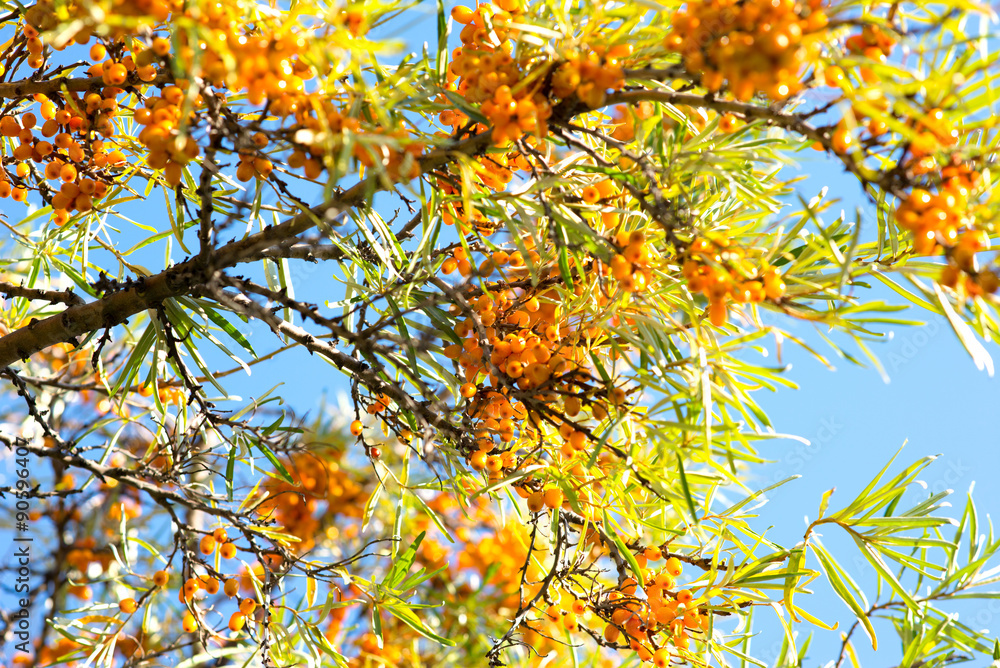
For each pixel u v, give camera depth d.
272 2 1.16
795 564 1.23
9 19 1.24
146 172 1.27
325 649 1.27
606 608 1.25
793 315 1.15
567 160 1.22
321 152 1.15
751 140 1.19
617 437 1.24
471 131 1.19
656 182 1.16
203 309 1.27
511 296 1.26
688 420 1.17
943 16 1.12
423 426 1.23
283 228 1.22
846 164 1.13
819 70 1.13
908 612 1.25
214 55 1.13
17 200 1.26
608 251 1.17
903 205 1.13
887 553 1.23
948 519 1.22
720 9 1.11
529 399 1.19
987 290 1.13
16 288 1.27
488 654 1.27
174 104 1.17
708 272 1.15
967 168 1.14
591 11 1.16
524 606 1.25
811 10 1.12
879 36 1.13
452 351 1.25
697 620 1.23
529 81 1.15
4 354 1.27
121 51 1.23
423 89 1.19
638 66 1.17
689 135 1.21
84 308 1.26
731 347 1.17
